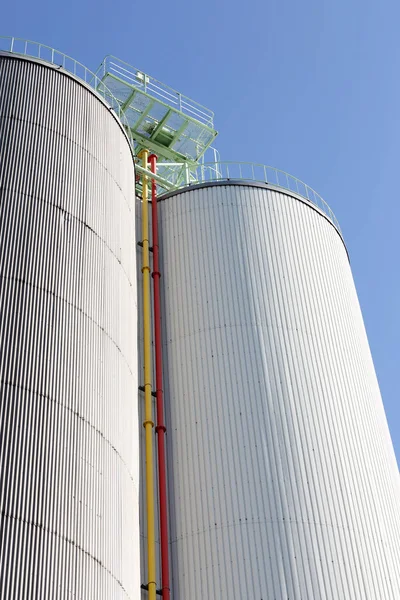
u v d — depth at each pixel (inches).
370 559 1088.8
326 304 1326.3
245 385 1203.9
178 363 1255.5
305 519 1096.8
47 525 827.4
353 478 1154.7
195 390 1219.9
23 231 1009.5
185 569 1086.4
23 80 1163.9
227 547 1080.8
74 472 882.8
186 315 1293.1
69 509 854.5
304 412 1189.1
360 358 1310.3
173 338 1282.0
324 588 1045.2
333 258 1407.5
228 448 1155.3
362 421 1227.2
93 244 1079.6
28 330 937.5
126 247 1171.9
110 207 1153.4
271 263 1330.0
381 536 1122.0
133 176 1294.3
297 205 1429.6
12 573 780.0
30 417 881.5
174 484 1158.3
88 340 991.0
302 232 1396.4
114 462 947.3
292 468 1135.6
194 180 1690.5
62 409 911.7
